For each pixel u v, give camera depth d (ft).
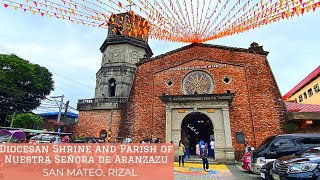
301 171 18.57
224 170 40.42
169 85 64.13
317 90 89.97
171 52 67.10
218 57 62.44
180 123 55.72
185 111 56.44
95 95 86.69
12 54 91.97
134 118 63.77
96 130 67.31
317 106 62.34
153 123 61.31
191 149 65.98
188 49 65.98
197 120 66.39
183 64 64.75
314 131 51.19
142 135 61.16
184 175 35.29
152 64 68.59
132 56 87.61
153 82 66.08
